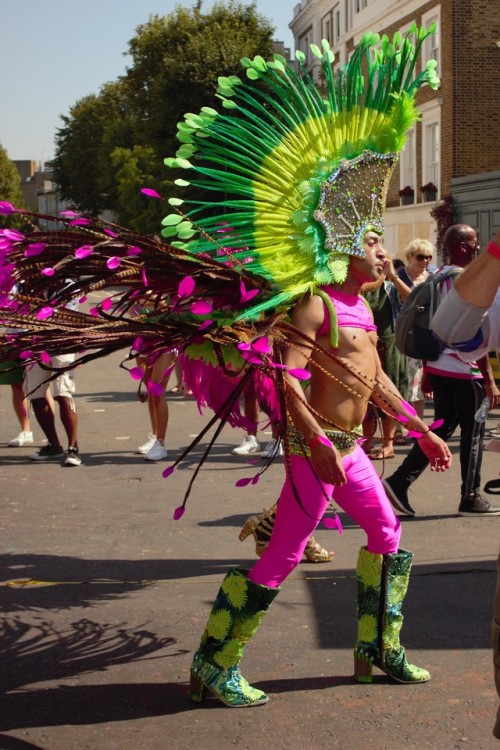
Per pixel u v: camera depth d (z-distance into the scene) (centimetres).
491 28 2852
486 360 645
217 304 369
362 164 371
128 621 472
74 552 595
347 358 369
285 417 345
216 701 383
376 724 360
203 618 475
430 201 3067
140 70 4916
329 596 502
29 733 357
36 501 736
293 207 370
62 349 355
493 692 386
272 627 459
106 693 391
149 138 4044
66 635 455
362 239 370
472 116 2878
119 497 746
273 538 375
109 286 372
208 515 684
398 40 388
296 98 374
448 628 454
